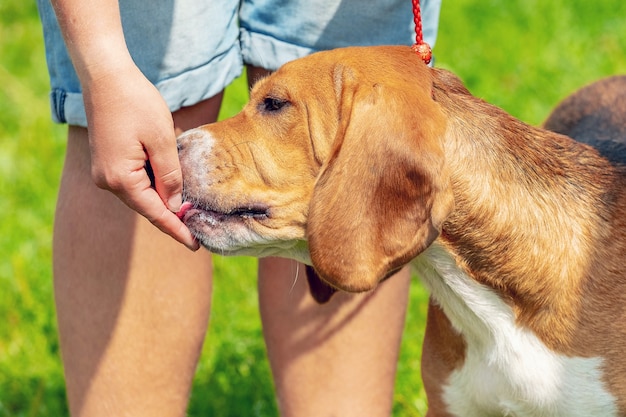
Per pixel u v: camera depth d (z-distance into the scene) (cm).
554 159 348
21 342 500
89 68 291
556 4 789
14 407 471
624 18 767
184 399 380
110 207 354
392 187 306
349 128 312
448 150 326
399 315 393
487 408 360
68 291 362
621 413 341
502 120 344
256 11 363
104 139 295
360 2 360
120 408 366
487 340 346
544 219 335
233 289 526
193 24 343
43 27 354
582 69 695
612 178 351
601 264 336
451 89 342
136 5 339
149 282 360
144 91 294
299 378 392
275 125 334
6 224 579
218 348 489
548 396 342
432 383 372
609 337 334
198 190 335
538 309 337
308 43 363
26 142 656
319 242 314
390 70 325
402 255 311
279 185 334
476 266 336
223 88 361
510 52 727
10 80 741
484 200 329
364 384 390
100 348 362
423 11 374
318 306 383
